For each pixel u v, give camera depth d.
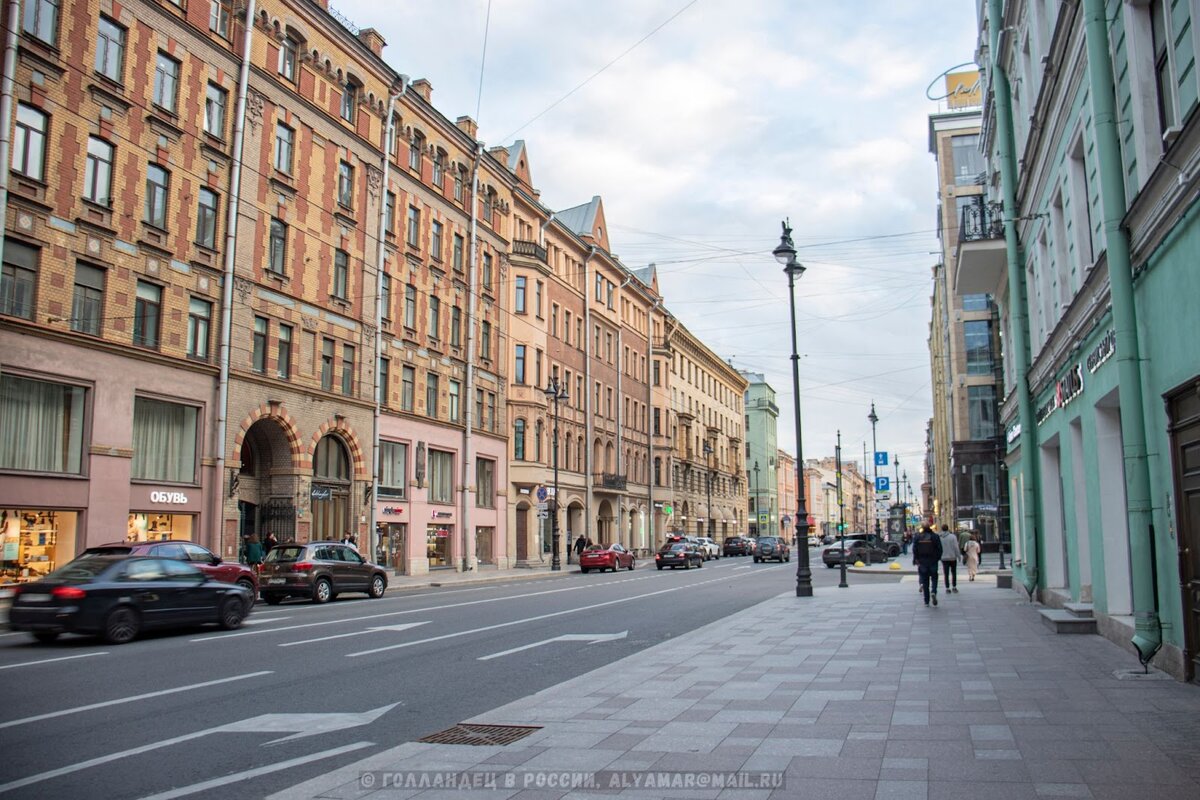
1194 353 7.96
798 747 6.66
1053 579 18.52
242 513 28.80
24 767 6.51
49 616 13.59
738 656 11.77
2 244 20.08
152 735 7.54
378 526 34.16
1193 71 7.88
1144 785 5.45
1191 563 8.55
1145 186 8.54
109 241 23.03
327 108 31.92
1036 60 15.37
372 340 33.88
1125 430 9.53
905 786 5.56
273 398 28.50
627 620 17.47
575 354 53.84
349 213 32.84
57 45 21.81
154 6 24.67
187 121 25.72
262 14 28.80
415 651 12.91
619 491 57.47
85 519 21.97
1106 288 10.97
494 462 43.69
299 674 10.82
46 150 21.50
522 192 46.78
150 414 24.38
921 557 19.52
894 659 11.27
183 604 15.20
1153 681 9.02
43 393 21.47
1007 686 9.07
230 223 26.92
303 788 5.81
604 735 7.19
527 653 12.72
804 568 22.55
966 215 21.38
